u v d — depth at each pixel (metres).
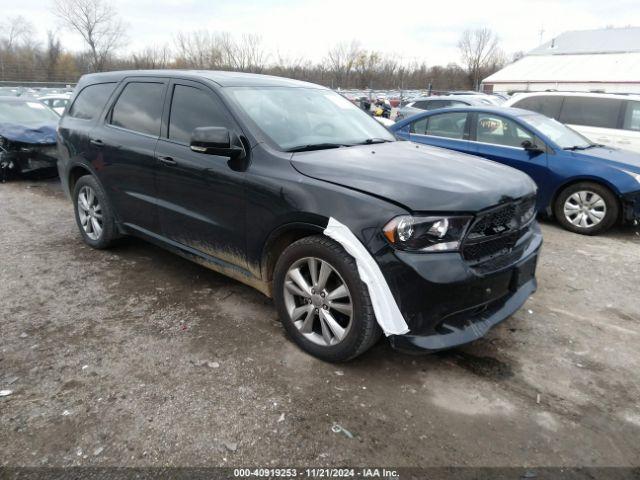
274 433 2.47
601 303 4.10
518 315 3.83
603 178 5.95
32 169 8.27
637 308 4.02
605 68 40.69
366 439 2.46
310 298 3.05
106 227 4.70
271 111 3.69
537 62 45.84
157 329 3.45
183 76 3.97
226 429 2.49
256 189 3.20
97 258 4.75
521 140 6.58
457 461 2.34
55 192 7.69
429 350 2.71
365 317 2.77
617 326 3.70
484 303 2.87
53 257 4.77
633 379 3.03
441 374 3.02
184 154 3.70
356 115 4.39
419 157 3.48
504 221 2.99
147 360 3.07
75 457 2.29
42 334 3.34
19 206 6.74
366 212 2.71
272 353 3.18
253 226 3.27
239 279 3.61
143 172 4.07
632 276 4.72
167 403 2.67
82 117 4.88
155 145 3.96
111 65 46.28
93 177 4.71
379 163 3.19
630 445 2.47
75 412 2.58
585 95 8.66
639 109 8.11
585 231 6.20
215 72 4.20
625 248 5.64
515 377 3.02
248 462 2.30
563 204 6.34
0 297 3.88
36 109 9.35
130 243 5.18
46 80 43.88
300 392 2.80
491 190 2.92
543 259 5.18
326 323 3.01
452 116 7.23
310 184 2.97
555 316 3.84
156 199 4.03
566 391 2.89
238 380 2.89
